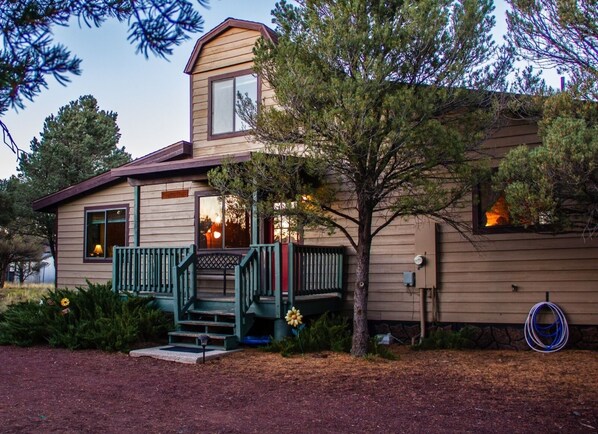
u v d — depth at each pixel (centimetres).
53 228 2814
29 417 532
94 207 1455
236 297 917
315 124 723
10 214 2711
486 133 798
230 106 1227
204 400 601
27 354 895
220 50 1249
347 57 731
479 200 953
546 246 907
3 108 318
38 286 2761
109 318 976
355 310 844
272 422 518
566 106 669
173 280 986
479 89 761
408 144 724
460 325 962
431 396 609
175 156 1264
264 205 794
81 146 2922
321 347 889
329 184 923
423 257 989
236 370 755
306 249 966
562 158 595
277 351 878
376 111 735
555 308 884
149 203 1342
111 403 589
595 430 487
